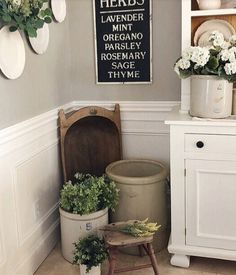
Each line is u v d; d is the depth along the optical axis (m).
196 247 2.12
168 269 2.15
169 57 2.49
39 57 2.20
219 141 1.95
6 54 1.81
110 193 2.18
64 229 2.20
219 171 1.99
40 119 2.20
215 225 2.07
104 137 2.63
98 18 2.54
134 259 2.27
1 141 1.79
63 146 2.46
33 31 1.87
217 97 1.99
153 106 2.58
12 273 1.93
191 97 2.09
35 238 2.19
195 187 2.05
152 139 2.64
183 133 2.00
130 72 2.57
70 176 2.54
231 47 1.96
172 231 2.14
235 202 2.00
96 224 2.12
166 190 2.39
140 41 2.51
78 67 2.66
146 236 1.94
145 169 2.56
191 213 2.09
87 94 2.69
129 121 2.65
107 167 2.46
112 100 2.65
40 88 2.22
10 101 1.90
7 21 1.74
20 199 2.02
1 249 1.83
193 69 2.03
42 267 2.20
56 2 2.37
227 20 2.24
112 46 2.57
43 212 2.30
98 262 1.95
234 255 2.05
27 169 2.08
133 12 2.48
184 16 2.12
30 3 1.84
